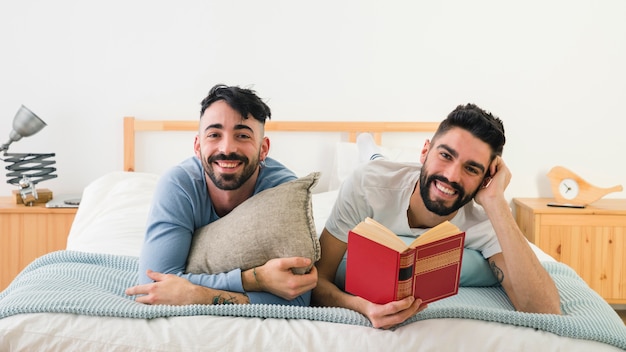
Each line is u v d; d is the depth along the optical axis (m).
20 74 2.81
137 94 2.87
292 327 1.25
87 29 2.82
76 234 2.25
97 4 2.81
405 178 1.58
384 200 1.57
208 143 1.48
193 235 1.55
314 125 2.89
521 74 2.95
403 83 2.93
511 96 2.96
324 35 2.90
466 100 2.95
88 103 2.85
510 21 2.93
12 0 2.77
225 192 1.55
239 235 1.41
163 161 2.91
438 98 2.95
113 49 2.84
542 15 2.93
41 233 2.61
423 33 2.92
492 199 1.48
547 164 2.99
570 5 2.93
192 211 1.54
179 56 2.87
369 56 2.92
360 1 2.90
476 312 1.31
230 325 1.25
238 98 1.47
